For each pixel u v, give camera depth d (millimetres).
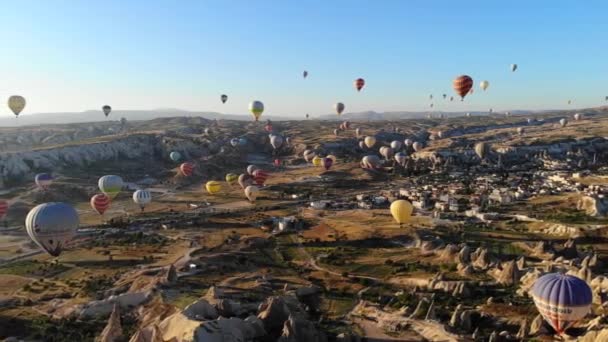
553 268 79000
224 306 62969
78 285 82125
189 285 78500
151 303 70938
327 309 71625
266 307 62281
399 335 61375
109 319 62906
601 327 54281
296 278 84438
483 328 62031
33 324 66688
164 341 52406
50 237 69250
